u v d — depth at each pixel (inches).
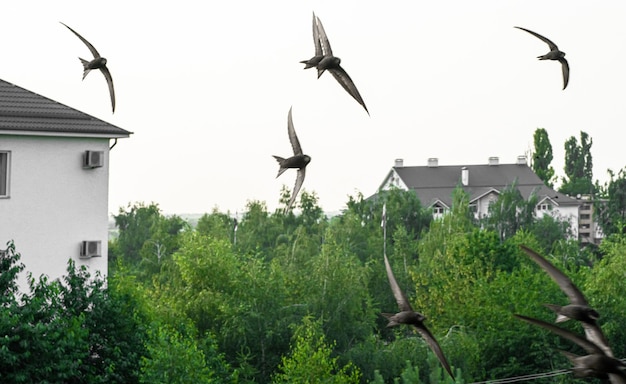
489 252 2945.4
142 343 1294.3
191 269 1991.9
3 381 1056.2
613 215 5359.3
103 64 594.6
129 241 4835.1
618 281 2234.3
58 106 1444.4
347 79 447.8
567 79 601.3
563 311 395.5
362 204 4517.7
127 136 1437.0
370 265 3218.5
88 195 1430.9
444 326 2123.5
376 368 1924.2
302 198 4495.6
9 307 1103.0
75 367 1104.2
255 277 1969.7
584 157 7268.7
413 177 6023.6
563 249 3934.5
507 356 1972.2
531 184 6200.8
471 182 6077.8
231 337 1894.7
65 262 1412.4
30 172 1378.0
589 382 1911.9
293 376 1625.2
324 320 2048.5
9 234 1363.2
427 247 3356.3
